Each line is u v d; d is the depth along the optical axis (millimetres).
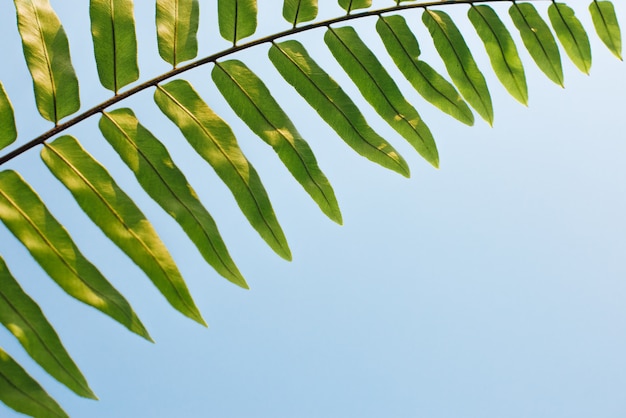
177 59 528
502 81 561
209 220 522
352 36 545
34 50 508
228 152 527
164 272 513
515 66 558
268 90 534
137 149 518
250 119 534
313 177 537
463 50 552
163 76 522
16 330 496
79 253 505
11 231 500
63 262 503
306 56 540
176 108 525
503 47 557
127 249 511
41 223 503
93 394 500
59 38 514
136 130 519
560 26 564
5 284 497
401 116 548
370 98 548
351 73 546
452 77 555
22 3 509
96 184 512
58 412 494
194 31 531
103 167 513
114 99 516
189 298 515
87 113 513
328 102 542
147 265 513
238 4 534
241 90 533
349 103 542
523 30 561
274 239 533
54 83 511
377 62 545
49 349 498
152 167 519
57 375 499
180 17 529
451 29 551
